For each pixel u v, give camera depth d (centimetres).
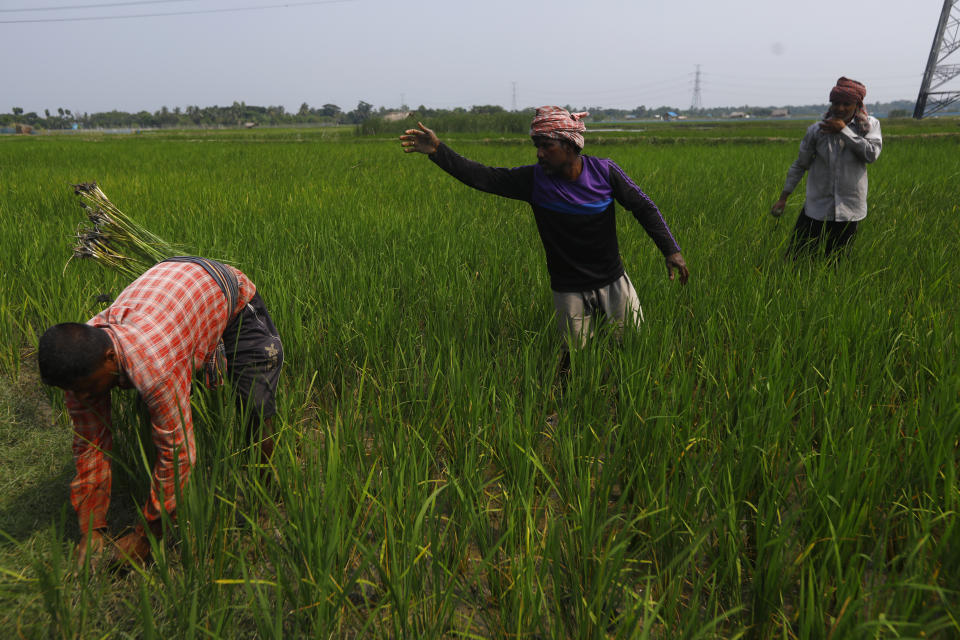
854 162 488
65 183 1059
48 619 193
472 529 226
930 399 241
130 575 216
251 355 260
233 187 973
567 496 238
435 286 430
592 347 311
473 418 267
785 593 209
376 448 262
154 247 307
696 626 193
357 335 359
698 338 358
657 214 328
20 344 411
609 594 202
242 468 263
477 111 6400
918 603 181
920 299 358
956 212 672
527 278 455
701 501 222
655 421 257
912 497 223
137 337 193
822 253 482
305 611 197
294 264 483
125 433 263
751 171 1186
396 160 1589
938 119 4484
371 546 211
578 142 299
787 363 285
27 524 242
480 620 208
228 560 211
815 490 207
